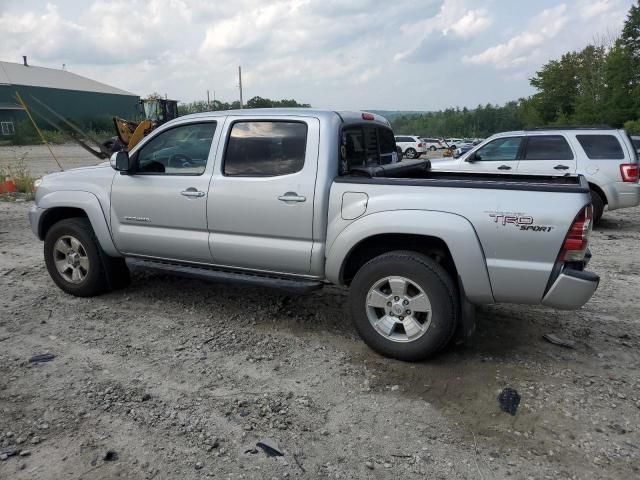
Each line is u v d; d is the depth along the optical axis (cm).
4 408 352
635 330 481
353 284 423
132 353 433
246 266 470
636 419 341
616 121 4597
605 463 299
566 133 962
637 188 931
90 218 532
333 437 324
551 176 458
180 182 485
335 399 365
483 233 376
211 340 458
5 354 431
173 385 382
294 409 353
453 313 394
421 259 397
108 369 405
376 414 347
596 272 678
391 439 322
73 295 565
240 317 508
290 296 562
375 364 413
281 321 499
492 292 382
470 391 373
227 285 596
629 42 4759
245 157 460
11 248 800
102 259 546
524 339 458
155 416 343
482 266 379
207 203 471
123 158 503
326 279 439
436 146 5166
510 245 371
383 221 399
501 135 1010
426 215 388
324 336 466
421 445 316
